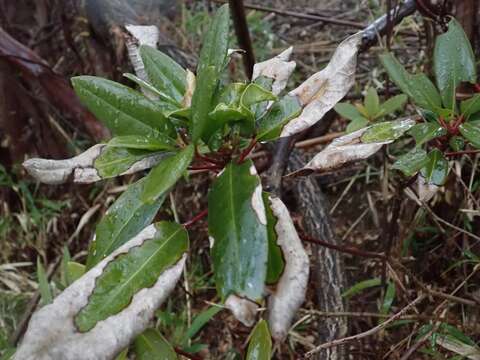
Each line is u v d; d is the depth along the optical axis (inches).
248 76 28.5
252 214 11.3
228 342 26.1
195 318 26.1
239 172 12.1
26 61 31.3
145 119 12.9
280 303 11.0
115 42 30.7
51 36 36.8
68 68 37.3
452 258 24.7
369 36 26.3
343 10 39.9
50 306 10.9
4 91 33.2
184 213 30.9
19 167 34.6
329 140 29.2
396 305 25.0
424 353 22.7
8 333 28.8
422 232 26.1
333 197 30.1
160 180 11.6
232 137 12.8
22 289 30.7
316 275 22.2
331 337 20.3
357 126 23.3
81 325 10.9
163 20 36.9
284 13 34.1
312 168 13.0
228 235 11.3
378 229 27.7
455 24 15.9
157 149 12.7
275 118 13.0
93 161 13.4
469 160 25.3
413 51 32.5
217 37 13.0
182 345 24.3
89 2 31.4
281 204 12.0
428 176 14.9
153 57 14.2
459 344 20.1
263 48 37.5
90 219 32.8
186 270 28.3
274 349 22.6
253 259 10.9
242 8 26.2
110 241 13.2
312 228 22.7
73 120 34.9
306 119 12.9
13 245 33.1
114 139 12.4
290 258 11.3
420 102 15.4
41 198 34.4
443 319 19.3
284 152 21.4
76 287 11.3
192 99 11.8
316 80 13.2
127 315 11.2
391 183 27.6
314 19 33.6
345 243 27.8
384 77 31.7
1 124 34.0
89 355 10.7
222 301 10.8
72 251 32.3
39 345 10.6
